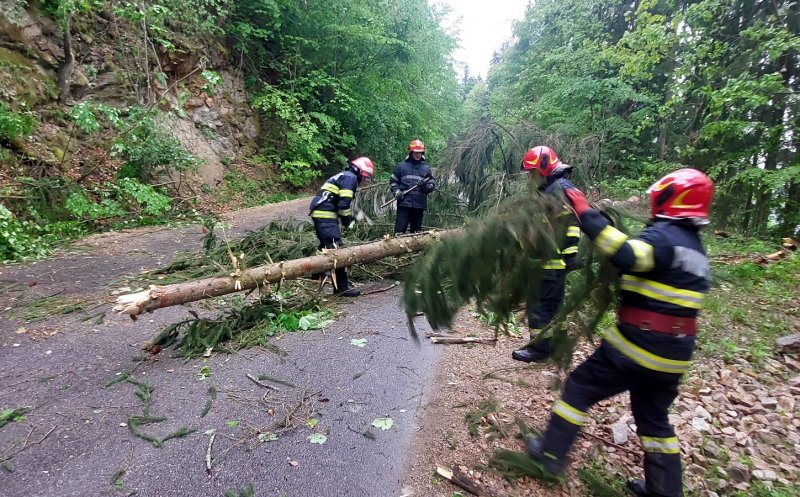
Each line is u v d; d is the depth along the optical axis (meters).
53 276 5.25
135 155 8.94
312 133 13.76
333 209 5.10
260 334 3.95
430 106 20.62
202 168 11.30
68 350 3.50
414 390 3.16
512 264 2.36
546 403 3.04
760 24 7.70
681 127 11.77
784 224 8.22
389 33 15.76
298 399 2.97
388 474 2.31
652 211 2.05
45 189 7.21
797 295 5.09
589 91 12.32
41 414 2.67
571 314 2.56
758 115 8.05
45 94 8.30
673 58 9.55
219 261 5.72
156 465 2.27
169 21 11.08
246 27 13.09
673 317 1.87
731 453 2.66
